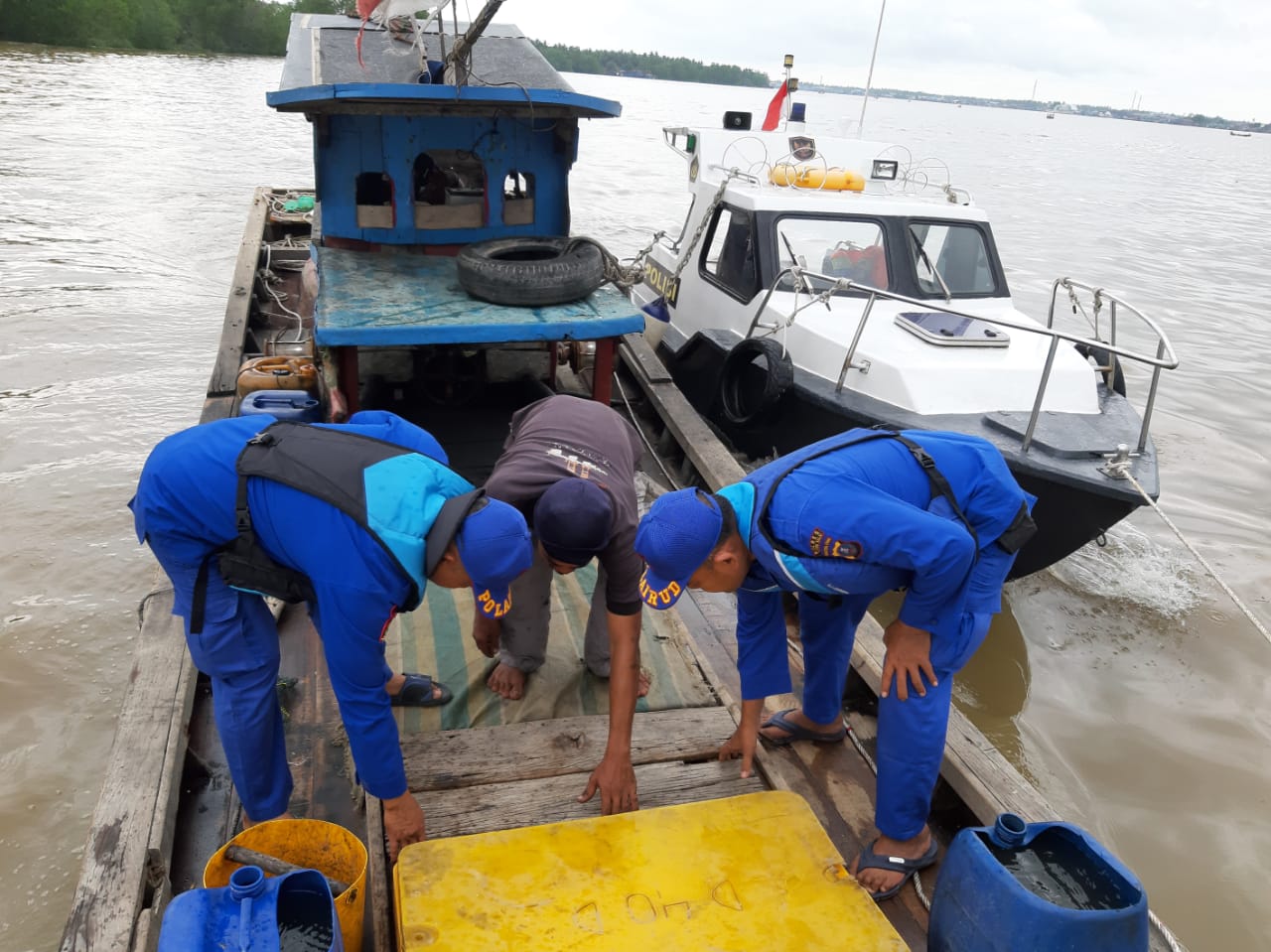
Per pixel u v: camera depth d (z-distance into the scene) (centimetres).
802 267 658
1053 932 214
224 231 1443
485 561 222
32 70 3950
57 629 507
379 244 575
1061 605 582
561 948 226
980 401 549
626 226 1689
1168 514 702
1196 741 472
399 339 465
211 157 2144
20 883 361
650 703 357
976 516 261
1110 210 2439
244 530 232
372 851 280
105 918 237
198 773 319
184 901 204
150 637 346
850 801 322
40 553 574
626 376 716
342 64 543
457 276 532
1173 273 1589
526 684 362
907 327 598
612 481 275
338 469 230
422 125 543
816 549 239
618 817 268
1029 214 2223
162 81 3894
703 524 233
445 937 227
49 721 445
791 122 778
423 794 304
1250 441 856
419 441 273
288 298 854
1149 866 395
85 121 2575
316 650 373
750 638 296
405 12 490
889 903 284
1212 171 4916
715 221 736
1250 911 374
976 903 228
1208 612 579
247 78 4331
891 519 233
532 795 306
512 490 274
